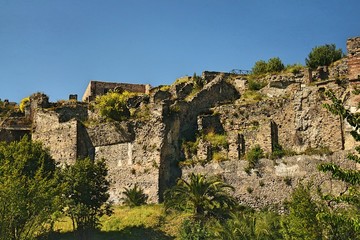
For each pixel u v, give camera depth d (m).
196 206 51.72
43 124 70.88
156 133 62.25
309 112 58.44
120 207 59.44
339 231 34.91
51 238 50.31
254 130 60.12
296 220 37.53
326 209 38.53
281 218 46.12
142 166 61.84
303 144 58.06
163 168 61.16
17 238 41.03
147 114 68.06
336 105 27.19
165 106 63.28
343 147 55.75
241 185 57.41
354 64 55.28
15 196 41.09
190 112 66.06
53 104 76.69
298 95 59.59
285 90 69.00
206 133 63.88
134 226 52.25
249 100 68.44
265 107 61.97
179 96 72.69
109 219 54.44
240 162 58.31
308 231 36.22
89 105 74.12
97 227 51.97
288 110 60.16
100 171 53.09
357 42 55.66
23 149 53.94
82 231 50.31
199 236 46.88
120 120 68.19
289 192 55.06
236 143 59.78
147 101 72.56
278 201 55.19
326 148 55.75
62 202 46.72
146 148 62.31
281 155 56.84
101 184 53.34
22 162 50.41
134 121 63.97
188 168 60.66
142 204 59.75
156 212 54.41
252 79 73.00
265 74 73.31
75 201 50.28
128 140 63.72
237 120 63.38
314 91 58.75
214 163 59.47
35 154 54.53
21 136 73.44
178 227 51.09
